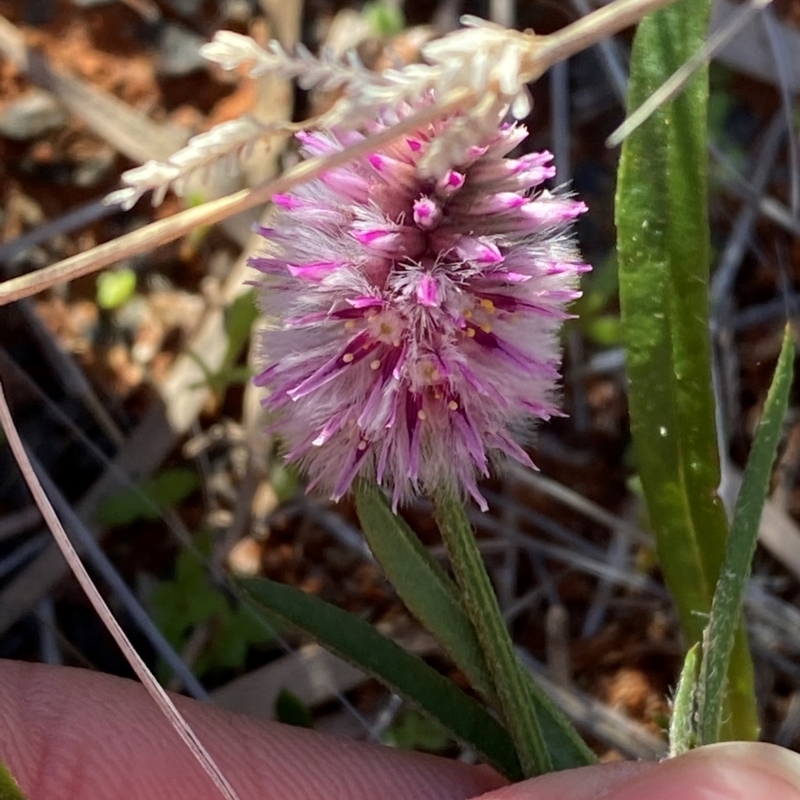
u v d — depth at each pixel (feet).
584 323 0.40
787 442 0.41
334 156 0.17
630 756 0.39
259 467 0.40
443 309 0.20
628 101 0.25
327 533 0.40
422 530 0.40
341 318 0.20
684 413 0.27
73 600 0.40
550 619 0.41
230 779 0.30
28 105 0.41
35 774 0.29
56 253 0.41
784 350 0.23
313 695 0.39
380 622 0.40
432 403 0.21
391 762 0.31
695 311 0.26
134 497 0.40
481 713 0.28
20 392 0.40
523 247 0.20
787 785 0.23
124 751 0.30
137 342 0.41
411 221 0.20
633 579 0.40
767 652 0.40
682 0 0.25
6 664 0.31
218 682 0.39
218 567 0.40
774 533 0.40
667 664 0.40
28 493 0.40
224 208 0.18
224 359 0.39
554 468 0.41
